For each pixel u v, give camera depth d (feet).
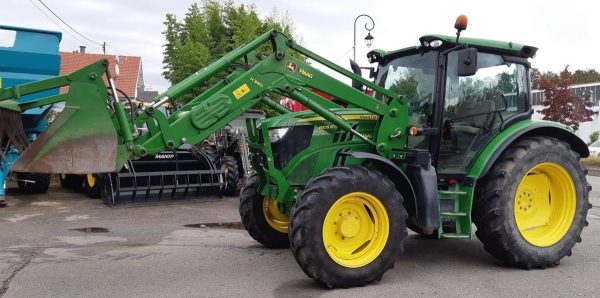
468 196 16.06
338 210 14.55
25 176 34.09
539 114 90.38
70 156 13.01
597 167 67.05
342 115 16.12
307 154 16.20
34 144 12.94
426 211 15.15
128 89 98.58
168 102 14.24
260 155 16.98
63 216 26.50
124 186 29.91
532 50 17.95
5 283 14.78
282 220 19.30
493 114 17.44
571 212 17.35
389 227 14.70
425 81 17.33
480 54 17.48
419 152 15.37
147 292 14.02
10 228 23.25
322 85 15.34
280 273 15.93
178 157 31.83
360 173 14.49
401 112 16.19
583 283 15.14
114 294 13.84
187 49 67.62
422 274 15.94
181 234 22.20
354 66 18.63
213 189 32.78
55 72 27.40
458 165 16.96
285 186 16.01
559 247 16.85
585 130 112.06
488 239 16.38
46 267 16.52
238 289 14.32
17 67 26.48
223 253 18.56
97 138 13.23
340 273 14.14
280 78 14.99
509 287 14.70
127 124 13.58
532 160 16.55
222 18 76.89
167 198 31.24
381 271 14.66
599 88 112.27
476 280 15.37
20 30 26.43
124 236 21.71
